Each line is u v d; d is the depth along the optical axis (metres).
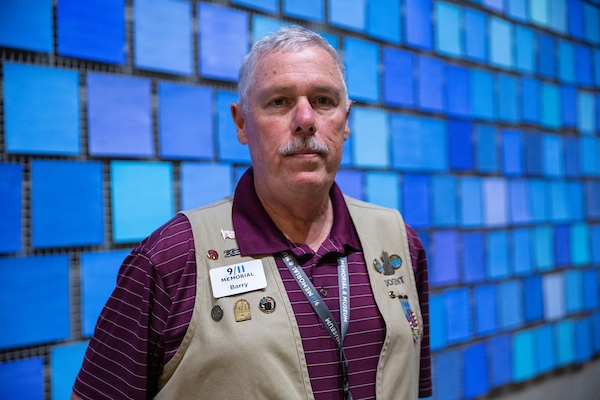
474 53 2.86
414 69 2.55
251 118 0.81
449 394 2.55
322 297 0.79
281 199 0.82
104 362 0.73
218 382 0.70
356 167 2.27
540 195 3.25
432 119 2.61
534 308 3.11
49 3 1.52
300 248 0.81
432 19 2.65
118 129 1.65
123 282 0.75
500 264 2.93
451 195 2.68
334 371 0.75
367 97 2.31
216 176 1.88
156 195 1.73
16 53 1.48
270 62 0.78
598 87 3.79
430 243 2.58
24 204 1.50
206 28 1.86
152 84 1.75
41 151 1.50
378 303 0.83
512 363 2.92
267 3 2.01
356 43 2.29
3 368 1.42
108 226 1.66
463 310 2.67
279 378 0.70
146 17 1.72
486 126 2.91
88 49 1.59
